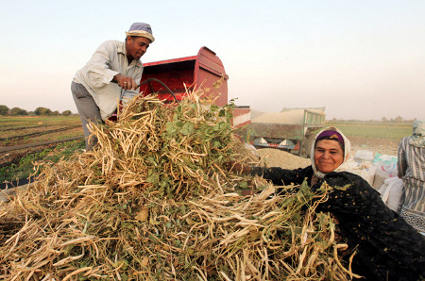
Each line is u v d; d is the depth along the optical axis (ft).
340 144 5.90
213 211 6.05
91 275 5.09
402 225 4.98
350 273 4.70
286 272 5.09
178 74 17.90
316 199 5.66
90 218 6.27
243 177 8.01
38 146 26.96
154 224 6.05
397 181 11.06
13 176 16.67
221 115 8.05
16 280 5.13
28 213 6.95
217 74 19.60
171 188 6.78
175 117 7.17
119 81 8.59
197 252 5.41
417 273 4.67
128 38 9.73
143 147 6.99
